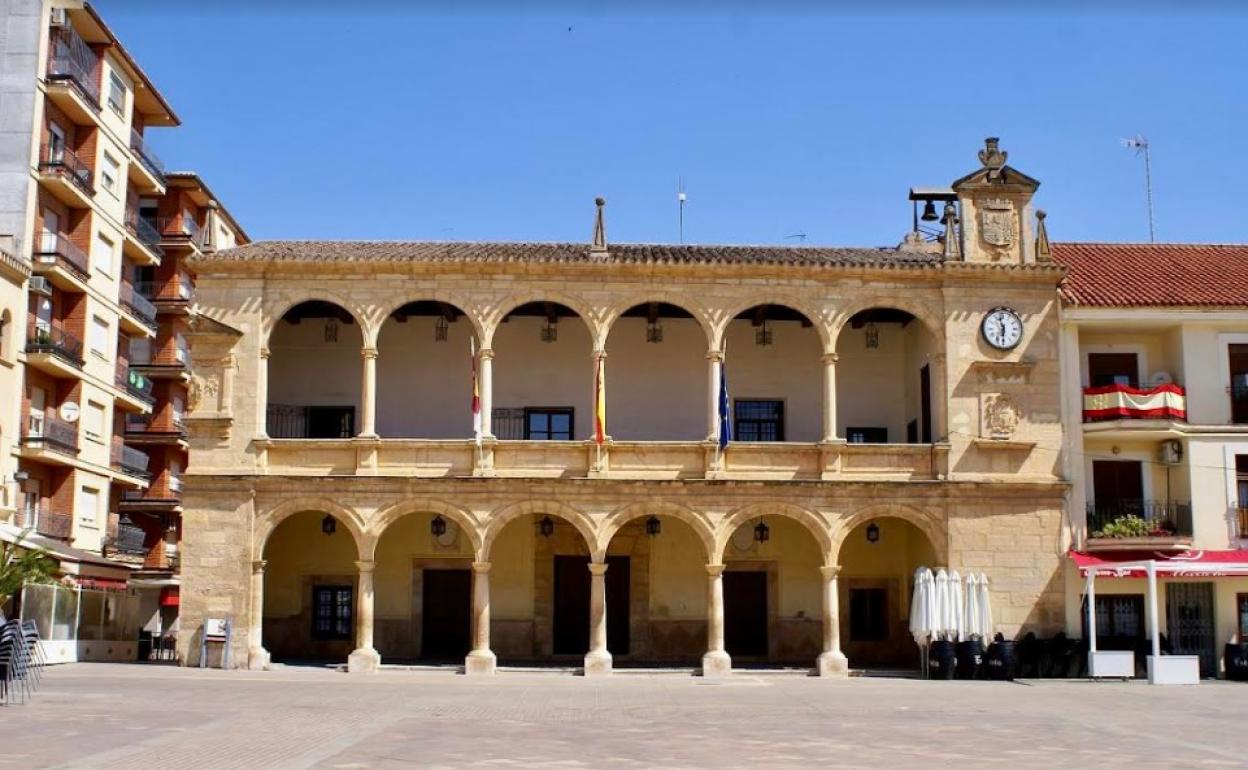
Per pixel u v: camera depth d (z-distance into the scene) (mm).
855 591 43031
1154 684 35438
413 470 38562
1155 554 38812
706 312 39500
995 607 38594
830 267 39625
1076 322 40438
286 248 41344
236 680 33125
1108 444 40562
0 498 43812
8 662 25172
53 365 47969
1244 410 40531
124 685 30469
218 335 38875
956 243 40438
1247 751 20219
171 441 60500
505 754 18562
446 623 42156
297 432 42906
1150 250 46781
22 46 48562
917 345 42812
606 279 39406
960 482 38875
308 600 42125
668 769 17234
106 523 53406
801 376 43875
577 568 42656
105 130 53500
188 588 37906
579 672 37938
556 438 43031
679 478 38625
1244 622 39438
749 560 42719
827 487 38781
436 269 39125
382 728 21891
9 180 47562
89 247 51656
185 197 62594
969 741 21078
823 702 28453
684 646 42094
